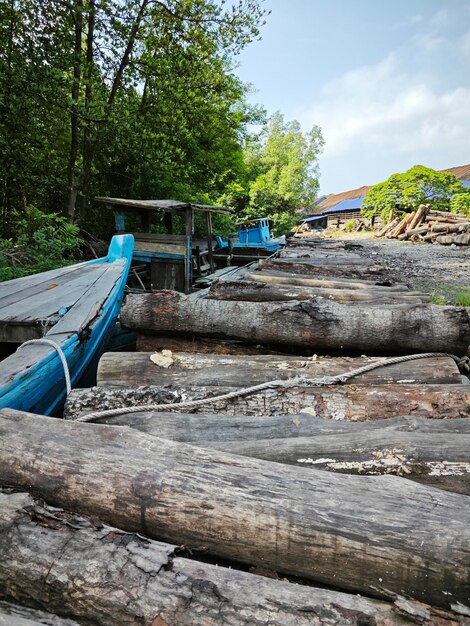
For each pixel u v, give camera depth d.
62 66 10.38
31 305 3.77
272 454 1.88
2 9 9.37
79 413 2.46
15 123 9.33
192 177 16.78
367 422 2.19
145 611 1.17
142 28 11.84
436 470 1.74
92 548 1.32
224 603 1.19
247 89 17.11
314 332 3.42
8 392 2.16
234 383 2.88
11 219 10.48
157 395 2.57
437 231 19.59
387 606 1.26
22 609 1.27
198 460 1.63
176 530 1.50
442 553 1.31
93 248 11.24
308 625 1.15
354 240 23.16
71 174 11.59
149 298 3.65
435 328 3.29
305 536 1.40
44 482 1.61
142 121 11.95
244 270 10.90
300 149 46.62
